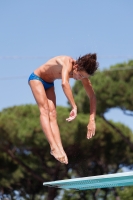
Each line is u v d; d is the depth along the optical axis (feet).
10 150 150.61
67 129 135.13
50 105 48.29
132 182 42.32
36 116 142.61
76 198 177.06
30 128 136.26
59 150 45.70
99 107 134.41
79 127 135.44
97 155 149.69
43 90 47.91
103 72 135.74
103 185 44.52
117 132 149.38
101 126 144.25
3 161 168.66
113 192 169.37
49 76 48.14
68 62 46.26
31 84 48.34
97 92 132.26
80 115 138.51
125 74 132.57
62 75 44.83
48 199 156.15
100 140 144.77
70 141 135.85
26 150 149.79
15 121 141.49
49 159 154.20
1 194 182.09
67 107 151.23
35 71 48.75
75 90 149.18
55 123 47.70
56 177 153.79
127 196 165.37
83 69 45.85
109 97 132.05
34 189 182.09
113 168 169.89
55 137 46.96
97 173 163.02
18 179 177.06
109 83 131.54
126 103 131.64
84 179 40.73
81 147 140.97
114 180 40.91
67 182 42.09
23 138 136.36
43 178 155.22
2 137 143.33
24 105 148.87
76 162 150.61
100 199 175.01
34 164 169.17
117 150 151.84
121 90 131.03
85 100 137.49
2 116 143.13
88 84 48.55
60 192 179.93
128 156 156.66
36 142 136.77
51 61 47.75
